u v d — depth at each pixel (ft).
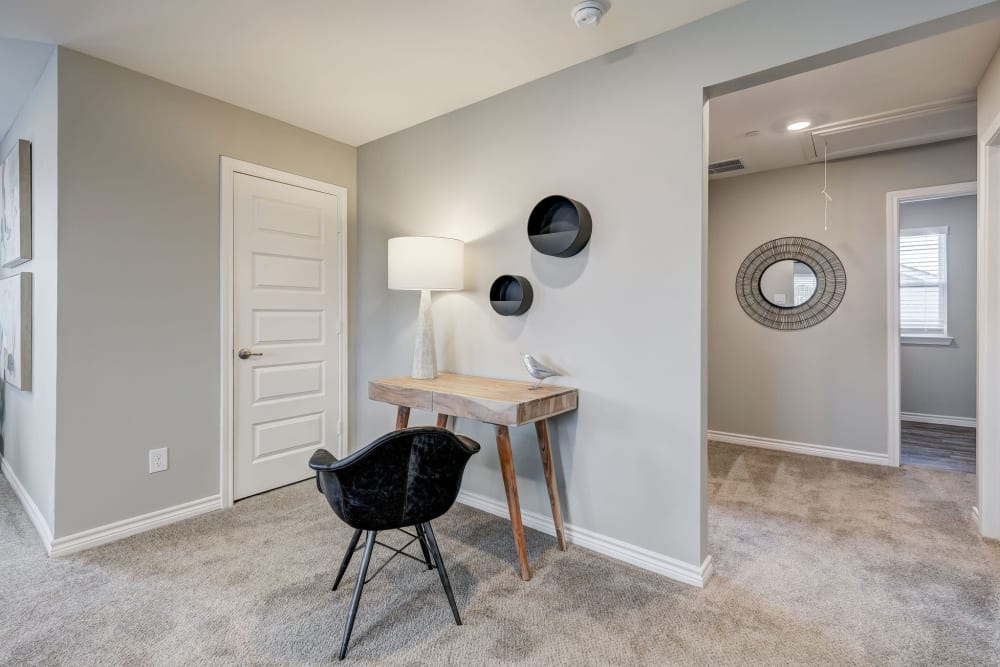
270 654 5.20
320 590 6.40
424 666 5.05
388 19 6.58
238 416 9.42
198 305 8.80
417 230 10.16
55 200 7.29
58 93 7.21
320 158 10.73
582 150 7.65
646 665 5.07
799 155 12.00
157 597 6.23
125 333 7.91
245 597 6.24
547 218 8.07
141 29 6.83
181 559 7.20
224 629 5.61
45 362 7.74
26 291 8.34
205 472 8.92
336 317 11.14
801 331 12.93
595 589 6.48
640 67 7.04
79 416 7.45
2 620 5.74
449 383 8.29
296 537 7.94
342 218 11.21
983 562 7.18
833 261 12.50
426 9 6.37
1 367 10.52
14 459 9.71
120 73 7.84
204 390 8.89
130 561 7.13
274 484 10.02
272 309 9.94
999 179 7.65
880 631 5.62
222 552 7.42
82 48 7.30
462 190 9.34
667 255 6.81
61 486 7.29
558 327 7.97
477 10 6.37
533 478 8.36
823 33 5.68
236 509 9.07
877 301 11.99
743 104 9.12
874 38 5.41
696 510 6.59
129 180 7.93
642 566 7.06
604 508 7.47
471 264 9.21
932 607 6.08
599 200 7.47
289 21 6.66
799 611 6.00
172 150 8.45
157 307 8.28
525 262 8.40
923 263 17.06
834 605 6.12
